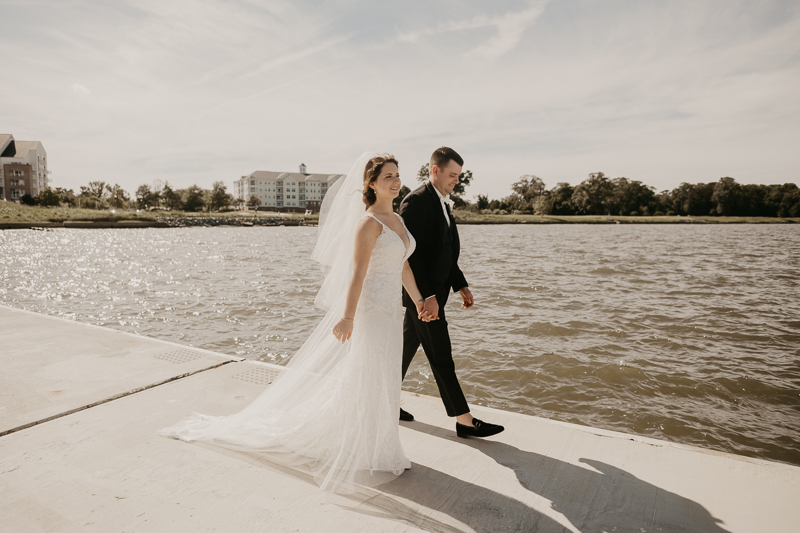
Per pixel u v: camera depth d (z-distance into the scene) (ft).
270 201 488.44
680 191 340.39
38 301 37.63
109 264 64.18
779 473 8.16
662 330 28.50
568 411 17.75
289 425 8.92
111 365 13.34
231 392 11.68
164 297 39.70
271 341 26.81
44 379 12.19
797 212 320.50
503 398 18.85
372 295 8.29
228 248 97.76
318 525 6.74
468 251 87.10
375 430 8.18
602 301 37.50
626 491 7.65
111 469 8.13
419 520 6.91
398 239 8.36
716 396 19.06
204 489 7.61
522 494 7.58
